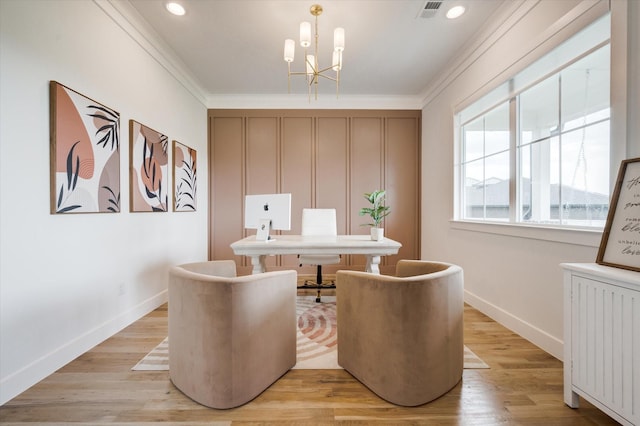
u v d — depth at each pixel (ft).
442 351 4.75
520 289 7.21
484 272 8.80
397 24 8.45
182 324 4.78
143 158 8.45
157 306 9.27
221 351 4.42
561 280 6.02
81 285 6.25
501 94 8.36
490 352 6.30
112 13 7.20
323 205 14.28
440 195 12.15
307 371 5.56
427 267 6.07
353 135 14.29
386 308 4.64
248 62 10.74
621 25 4.67
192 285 4.60
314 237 9.25
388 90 13.38
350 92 13.58
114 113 7.20
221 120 14.11
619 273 3.76
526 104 7.43
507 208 8.23
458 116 10.84
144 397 4.77
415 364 4.50
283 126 14.19
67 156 5.79
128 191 7.89
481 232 8.94
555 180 6.55
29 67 5.12
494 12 7.86
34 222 5.20
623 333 3.64
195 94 12.53
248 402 4.65
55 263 5.62
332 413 4.41
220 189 14.14
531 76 7.18
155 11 7.87
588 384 4.16
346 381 5.24
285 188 14.23
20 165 4.96
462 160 10.83
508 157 8.17
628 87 4.64
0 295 4.66
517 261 7.32
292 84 12.71
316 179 14.25
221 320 4.41
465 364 5.79
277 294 5.18
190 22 8.36
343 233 14.26
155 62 9.29
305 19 8.22
